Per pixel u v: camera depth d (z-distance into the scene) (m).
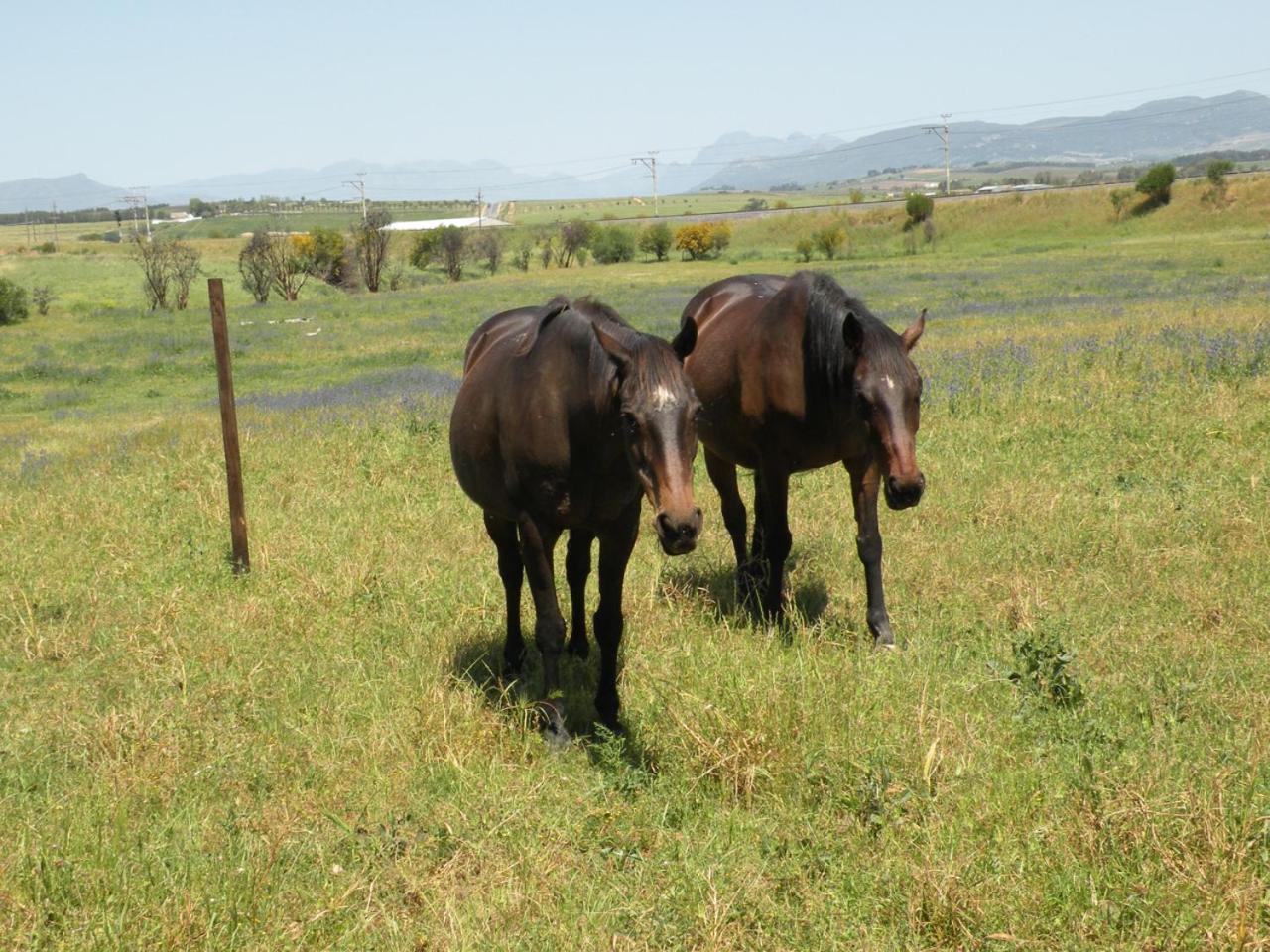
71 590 8.03
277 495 10.69
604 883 4.08
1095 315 24.83
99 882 3.96
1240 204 75.31
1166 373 13.16
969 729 4.79
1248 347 13.52
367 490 10.78
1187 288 31.89
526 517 5.48
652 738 5.24
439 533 9.17
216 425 15.93
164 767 5.03
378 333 37.62
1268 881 3.58
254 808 4.75
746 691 5.09
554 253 90.38
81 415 22.42
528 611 7.28
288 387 24.80
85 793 4.77
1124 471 9.41
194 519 9.86
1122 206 80.69
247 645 6.75
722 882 3.91
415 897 4.04
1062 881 3.71
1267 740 4.52
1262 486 8.45
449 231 79.62
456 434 6.27
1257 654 5.62
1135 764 4.33
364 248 70.38
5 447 17.59
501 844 4.36
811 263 71.88
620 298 43.44
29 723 5.71
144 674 6.36
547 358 5.29
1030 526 8.12
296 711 5.75
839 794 4.41
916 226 87.88
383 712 5.65
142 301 64.19
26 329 46.84
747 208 190.00
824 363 6.30
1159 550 7.29
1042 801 4.25
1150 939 3.41
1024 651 5.48
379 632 6.95
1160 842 3.78
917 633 6.35
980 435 11.07
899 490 5.69
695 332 4.92
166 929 3.64
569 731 5.57
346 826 4.43
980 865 3.85
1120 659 5.71
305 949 3.69
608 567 5.50
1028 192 90.19
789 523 8.84
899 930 3.63
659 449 4.55
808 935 3.63
